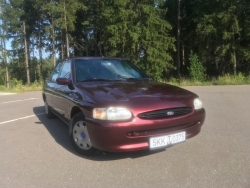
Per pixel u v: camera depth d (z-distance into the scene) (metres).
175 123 3.50
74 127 4.05
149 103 3.45
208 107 7.73
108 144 3.34
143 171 3.39
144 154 3.98
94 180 3.19
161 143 3.46
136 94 3.70
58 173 3.42
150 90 3.93
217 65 26.64
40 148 4.44
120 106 3.34
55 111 5.65
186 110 3.68
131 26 24.98
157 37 25.59
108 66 5.01
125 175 3.30
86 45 39.75
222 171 3.31
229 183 3.00
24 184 3.14
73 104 4.06
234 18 21.06
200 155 3.88
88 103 3.62
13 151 4.32
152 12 25.14
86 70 4.77
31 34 42.62
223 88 13.66
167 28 26.62
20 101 11.12
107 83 4.33
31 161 3.86
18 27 41.00
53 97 5.55
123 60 5.46
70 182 3.15
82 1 34.47
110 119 3.31
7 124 6.38
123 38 25.06
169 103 3.53
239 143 4.36
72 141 4.09
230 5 21.64
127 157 3.89
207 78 22.17
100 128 3.33
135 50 26.05
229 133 4.95
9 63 44.53
